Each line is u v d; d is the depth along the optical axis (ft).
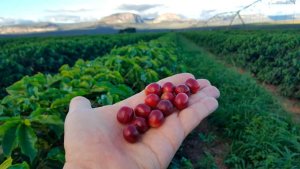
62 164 0.61
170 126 0.66
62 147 0.68
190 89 0.79
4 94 2.41
